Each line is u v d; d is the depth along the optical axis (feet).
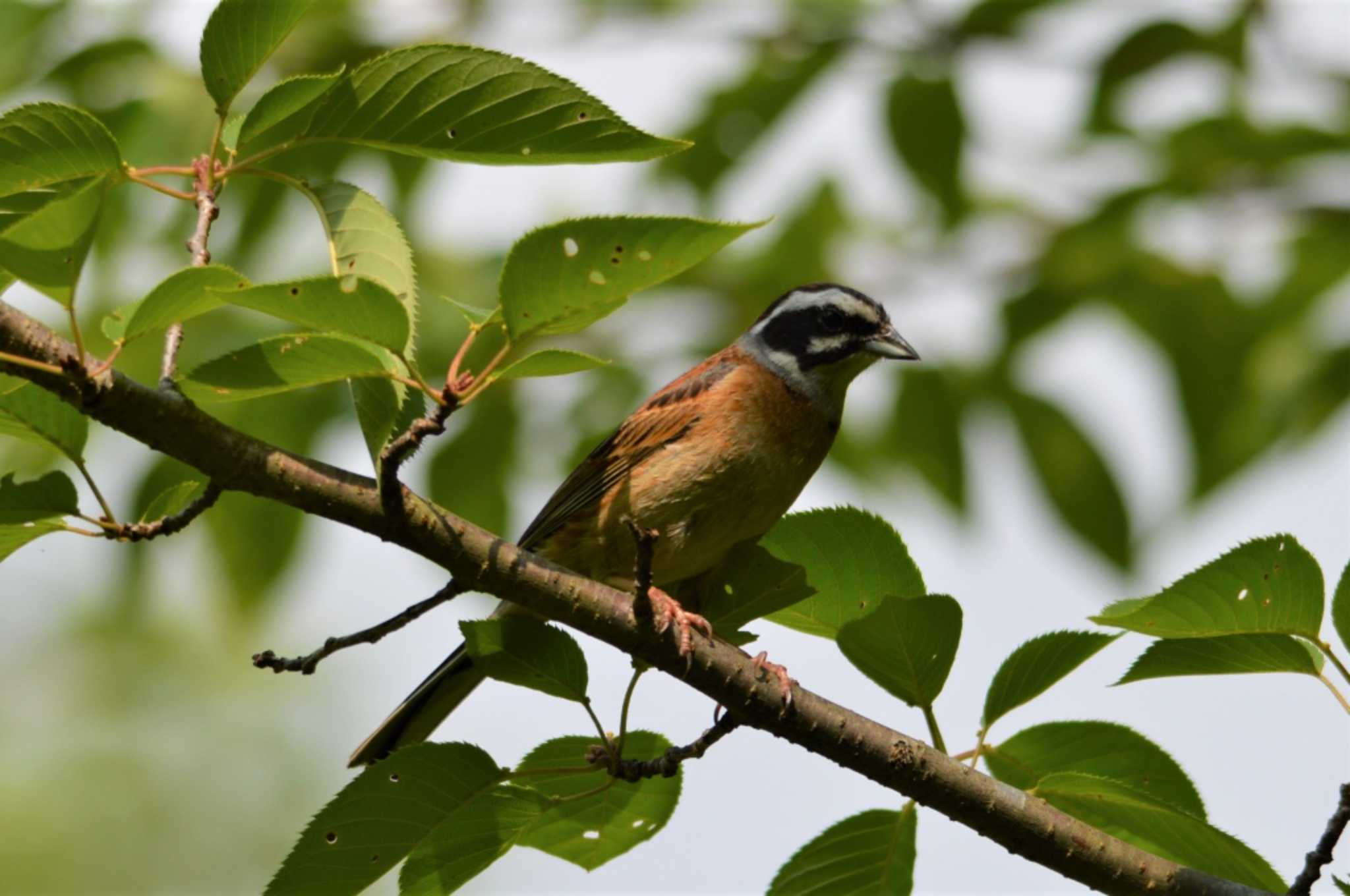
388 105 20.74
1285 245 42.88
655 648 23.73
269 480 21.56
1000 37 42.32
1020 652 23.41
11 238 17.56
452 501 42.55
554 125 20.67
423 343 41.96
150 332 19.21
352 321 18.97
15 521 20.81
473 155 21.12
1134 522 42.37
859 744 23.76
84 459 21.11
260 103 20.67
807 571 24.45
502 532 42.63
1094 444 42.80
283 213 40.88
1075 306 43.50
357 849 22.06
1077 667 23.58
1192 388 41.47
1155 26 41.93
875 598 24.49
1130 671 22.07
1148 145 44.73
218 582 40.57
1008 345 43.80
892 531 24.02
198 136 38.42
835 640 24.61
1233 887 23.47
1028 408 43.16
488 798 22.48
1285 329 41.60
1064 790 24.07
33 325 20.56
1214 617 20.76
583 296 19.13
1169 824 24.04
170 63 38.99
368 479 22.29
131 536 21.21
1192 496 41.29
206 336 38.96
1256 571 20.24
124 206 39.11
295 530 40.27
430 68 20.35
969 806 23.62
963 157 40.93
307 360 19.66
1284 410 40.57
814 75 42.16
